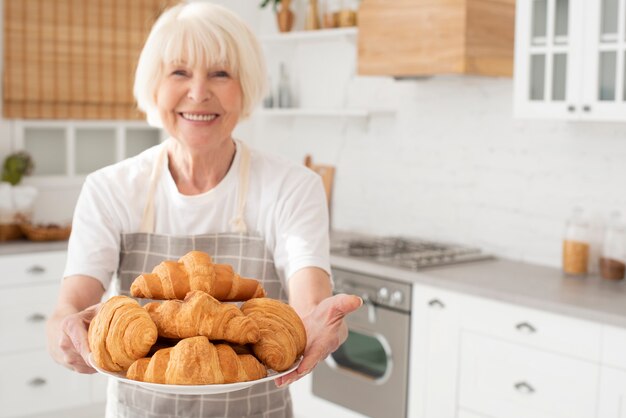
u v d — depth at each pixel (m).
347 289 3.37
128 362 1.05
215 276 1.17
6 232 3.75
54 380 3.73
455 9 3.16
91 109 4.25
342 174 4.32
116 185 1.56
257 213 1.58
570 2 2.90
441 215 3.82
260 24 4.77
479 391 2.92
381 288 3.23
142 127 4.62
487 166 3.61
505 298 2.78
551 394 2.70
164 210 1.57
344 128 4.28
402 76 3.61
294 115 4.58
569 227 3.14
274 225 1.57
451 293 2.98
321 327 1.17
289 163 1.62
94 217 1.54
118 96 4.32
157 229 1.58
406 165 3.97
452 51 3.19
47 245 3.66
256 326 1.08
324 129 4.40
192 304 1.06
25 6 3.98
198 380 1.01
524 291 2.81
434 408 3.07
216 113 1.46
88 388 3.84
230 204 1.58
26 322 3.62
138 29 4.35
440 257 3.39
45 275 3.66
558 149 3.33
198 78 1.42
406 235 4.00
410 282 3.12
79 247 1.52
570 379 2.64
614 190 3.15
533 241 3.45
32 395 3.67
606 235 3.05
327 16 4.08
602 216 3.19
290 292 1.49
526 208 3.46
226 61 1.45
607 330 2.53
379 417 3.28
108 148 4.53
